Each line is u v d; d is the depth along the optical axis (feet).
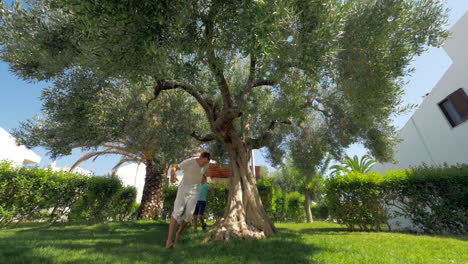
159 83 19.19
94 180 32.78
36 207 26.04
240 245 13.56
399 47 15.89
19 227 23.59
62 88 21.65
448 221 22.11
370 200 26.20
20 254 9.59
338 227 31.73
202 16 12.86
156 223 28.78
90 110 21.04
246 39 12.15
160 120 24.20
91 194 31.99
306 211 63.41
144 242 14.35
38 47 16.44
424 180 23.65
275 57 13.19
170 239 12.63
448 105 33.30
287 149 33.01
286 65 13.24
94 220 31.53
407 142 38.65
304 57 11.85
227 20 13.23
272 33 11.69
